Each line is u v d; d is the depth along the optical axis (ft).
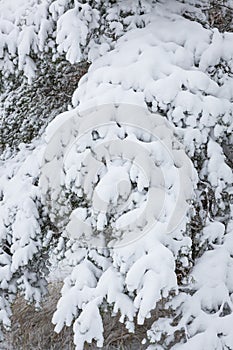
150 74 12.04
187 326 12.05
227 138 13.25
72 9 12.76
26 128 17.90
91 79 12.69
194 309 12.08
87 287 12.17
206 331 11.82
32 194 14.42
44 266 15.79
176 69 12.03
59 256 13.97
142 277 10.64
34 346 17.44
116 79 12.23
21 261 14.23
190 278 12.25
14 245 14.37
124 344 15.03
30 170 14.89
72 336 17.29
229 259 12.78
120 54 12.95
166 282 10.52
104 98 11.85
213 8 16.20
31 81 14.33
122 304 11.46
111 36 13.78
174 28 13.51
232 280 12.62
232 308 12.21
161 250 10.77
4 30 14.74
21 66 14.14
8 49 14.49
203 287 12.35
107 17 13.83
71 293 12.19
